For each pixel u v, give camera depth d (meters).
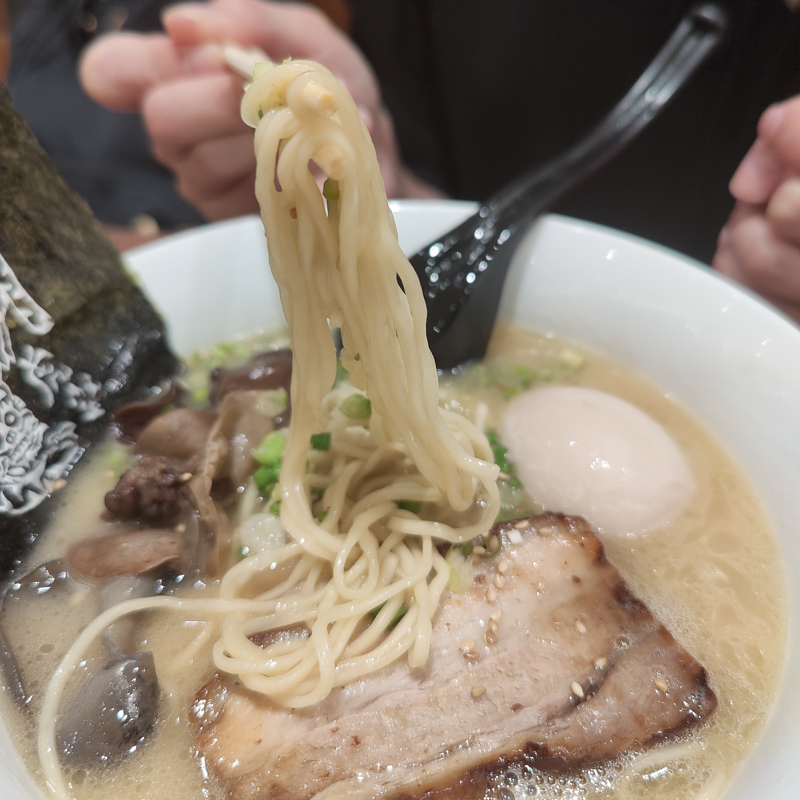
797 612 0.23
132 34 0.41
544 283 0.30
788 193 0.29
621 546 0.26
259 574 0.24
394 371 0.23
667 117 0.37
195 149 0.37
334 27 0.45
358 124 0.21
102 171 0.47
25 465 0.25
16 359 0.25
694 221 0.38
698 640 0.24
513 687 0.23
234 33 0.36
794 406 0.25
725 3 0.34
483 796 0.22
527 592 0.24
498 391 0.30
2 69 0.52
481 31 0.42
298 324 0.23
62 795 0.22
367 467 0.25
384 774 0.22
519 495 0.27
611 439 0.27
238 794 0.22
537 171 0.32
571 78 0.40
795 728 0.21
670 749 0.22
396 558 0.24
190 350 0.30
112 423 0.28
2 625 0.24
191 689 0.23
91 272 0.27
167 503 0.25
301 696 0.23
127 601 0.24
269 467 0.26
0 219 0.24
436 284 0.29
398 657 0.23
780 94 0.35
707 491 0.26
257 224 0.31
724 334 0.27
